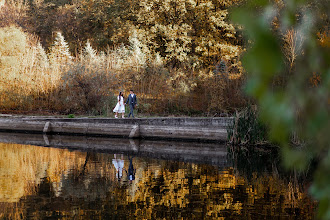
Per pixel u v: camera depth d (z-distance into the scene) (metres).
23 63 29.92
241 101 25.77
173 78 28.39
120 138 22.48
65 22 47.72
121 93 23.45
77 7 49.62
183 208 8.80
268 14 0.89
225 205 9.06
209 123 20.66
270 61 0.82
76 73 27.95
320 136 0.90
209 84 27.19
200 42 35.19
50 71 29.69
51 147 18.84
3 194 9.95
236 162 15.28
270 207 8.95
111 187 10.78
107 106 26.94
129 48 35.03
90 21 47.28
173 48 35.03
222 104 26.17
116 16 42.03
